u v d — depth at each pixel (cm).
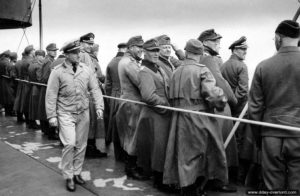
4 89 956
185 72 386
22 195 397
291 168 290
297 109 290
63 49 412
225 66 493
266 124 293
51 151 577
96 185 434
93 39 597
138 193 409
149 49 410
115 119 536
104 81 655
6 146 598
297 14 438
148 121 418
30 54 831
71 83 409
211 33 447
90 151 562
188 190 387
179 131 383
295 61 289
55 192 404
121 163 527
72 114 414
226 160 410
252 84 315
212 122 385
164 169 395
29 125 777
